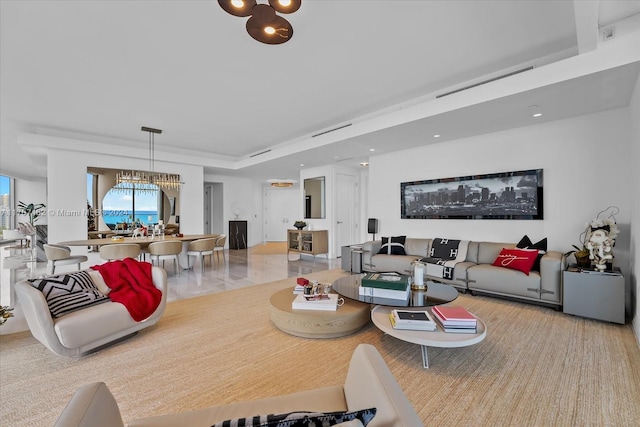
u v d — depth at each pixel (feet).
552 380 6.84
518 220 14.52
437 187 17.51
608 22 8.41
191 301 13.09
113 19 7.98
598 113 12.30
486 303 12.51
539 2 7.41
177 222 24.67
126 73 10.98
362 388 3.49
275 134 19.29
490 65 10.54
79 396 2.94
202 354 8.18
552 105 11.50
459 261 14.96
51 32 8.52
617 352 8.10
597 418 5.60
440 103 12.36
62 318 7.64
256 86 12.10
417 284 10.07
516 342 8.79
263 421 2.64
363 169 27.78
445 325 7.52
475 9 7.66
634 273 10.23
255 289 15.15
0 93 12.64
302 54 9.77
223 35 8.73
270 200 41.04
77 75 11.10
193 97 13.19
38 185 33.81
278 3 6.49
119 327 8.59
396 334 7.41
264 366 7.53
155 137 19.88
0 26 8.21
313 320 9.02
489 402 6.07
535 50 9.62
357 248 19.12
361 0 7.32
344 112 15.14
